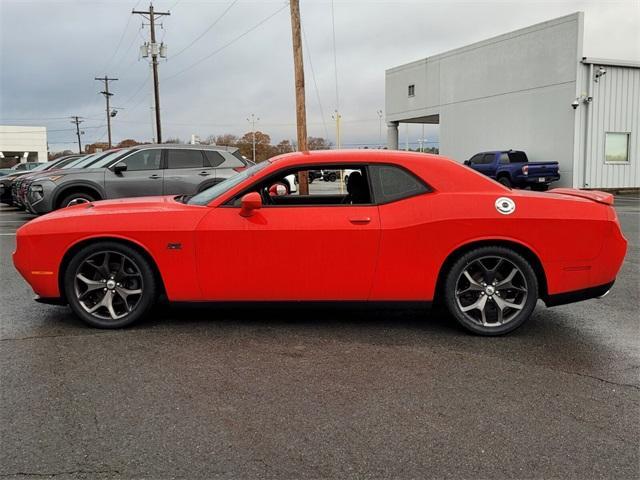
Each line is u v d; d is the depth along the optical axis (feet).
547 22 75.51
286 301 15.26
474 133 89.71
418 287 14.98
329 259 14.84
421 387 11.84
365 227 14.75
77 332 15.37
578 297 15.24
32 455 9.05
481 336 15.26
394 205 15.03
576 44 71.67
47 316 16.96
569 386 11.96
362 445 9.45
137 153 37.96
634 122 76.38
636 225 40.42
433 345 14.53
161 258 15.05
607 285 15.29
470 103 89.92
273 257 14.88
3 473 8.53
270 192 18.31
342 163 15.40
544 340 15.03
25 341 14.60
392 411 10.71
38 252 15.19
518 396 11.44
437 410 10.77
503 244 14.99
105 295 15.48
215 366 12.94
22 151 204.64
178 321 16.40
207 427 10.02
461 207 14.82
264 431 9.89
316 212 14.98
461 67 90.99
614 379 12.35
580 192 16.49
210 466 8.78
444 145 96.32
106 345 14.33
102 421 10.21
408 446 9.43
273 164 15.60
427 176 15.21
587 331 15.87
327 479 8.46
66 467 8.71
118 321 15.51
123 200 17.42
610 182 75.82
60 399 11.12
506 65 82.38
